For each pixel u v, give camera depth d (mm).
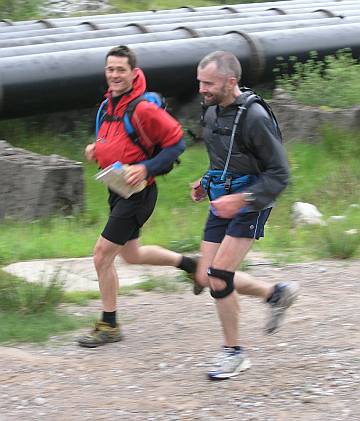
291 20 32812
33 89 24516
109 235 11383
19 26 32000
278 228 19781
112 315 11883
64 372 10875
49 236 19172
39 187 20672
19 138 26969
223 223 10695
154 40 27875
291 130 25969
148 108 10945
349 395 9961
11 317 12742
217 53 9953
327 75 27203
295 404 9773
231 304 10336
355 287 14656
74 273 16219
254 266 16297
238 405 9789
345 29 29984
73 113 27703
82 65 25172
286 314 12984
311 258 17094
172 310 13508
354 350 11344
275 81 28906
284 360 11039
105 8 49312
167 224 20469
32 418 9594
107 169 10828
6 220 20875
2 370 10930
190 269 11938
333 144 24922
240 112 9875
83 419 9531
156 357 11352
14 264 16812
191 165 25016
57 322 12664
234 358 10516
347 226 19219
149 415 9594
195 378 10586
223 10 36562
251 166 10109
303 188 22906
